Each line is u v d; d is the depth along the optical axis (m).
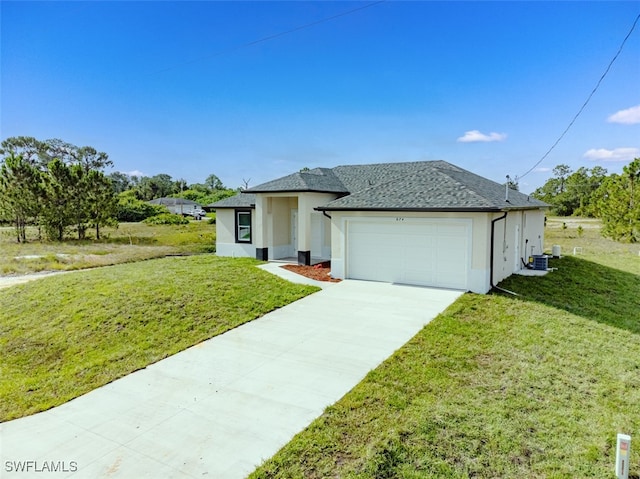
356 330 9.10
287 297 11.92
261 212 18.53
